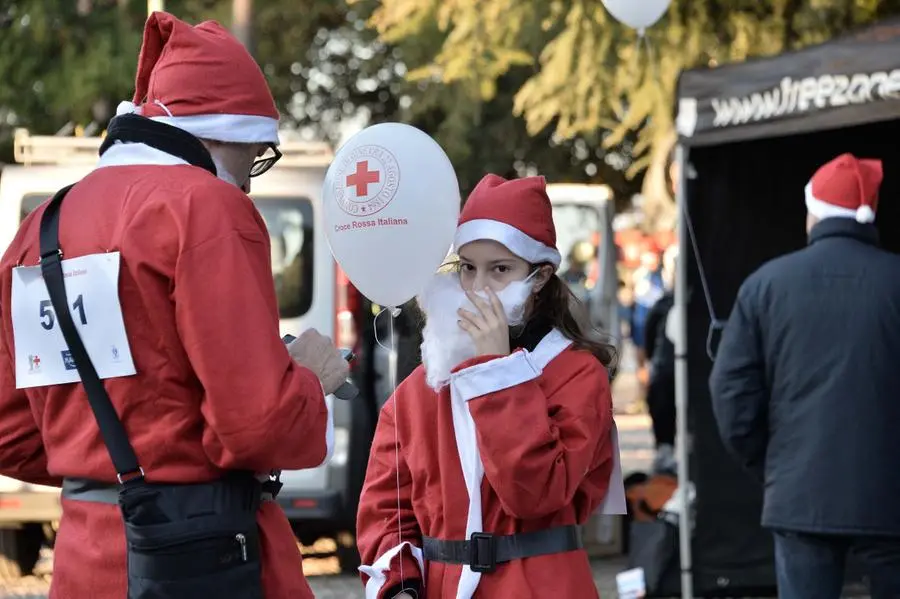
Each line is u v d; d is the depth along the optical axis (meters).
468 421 4.65
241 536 4.03
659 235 21.53
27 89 21.23
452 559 4.62
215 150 4.28
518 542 4.57
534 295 4.84
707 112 9.26
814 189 7.36
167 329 3.94
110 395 3.99
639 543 10.52
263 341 3.90
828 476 7.00
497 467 4.41
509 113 24.58
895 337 7.04
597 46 15.88
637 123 16.06
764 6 15.55
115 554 4.02
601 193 19.00
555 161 25.27
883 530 6.92
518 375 4.48
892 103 7.79
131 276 3.94
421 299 4.88
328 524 12.01
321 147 12.17
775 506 7.16
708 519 10.23
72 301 4.04
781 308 7.23
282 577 4.20
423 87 22.69
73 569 4.07
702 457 10.23
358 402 11.61
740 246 10.28
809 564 7.15
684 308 9.93
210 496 3.99
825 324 7.11
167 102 4.20
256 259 3.99
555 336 4.78
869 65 7.95
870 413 7.00
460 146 22.75
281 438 3.88
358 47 28.25
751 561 10.22
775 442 7.25
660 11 9.16
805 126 8.38
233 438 3.84
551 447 4.46
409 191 4.70
